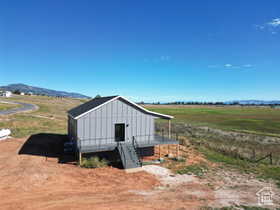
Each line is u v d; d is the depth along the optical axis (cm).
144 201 899
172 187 1095
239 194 1034
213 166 1520
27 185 1005
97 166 1355
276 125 4594
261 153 2008
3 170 1188
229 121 5406
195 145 2227
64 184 1052
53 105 7394
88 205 838
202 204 898
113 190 1013
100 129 1530
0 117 3262
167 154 1786
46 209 791
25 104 6706
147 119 1703
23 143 1902
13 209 780
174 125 4169
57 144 1944
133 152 1473
